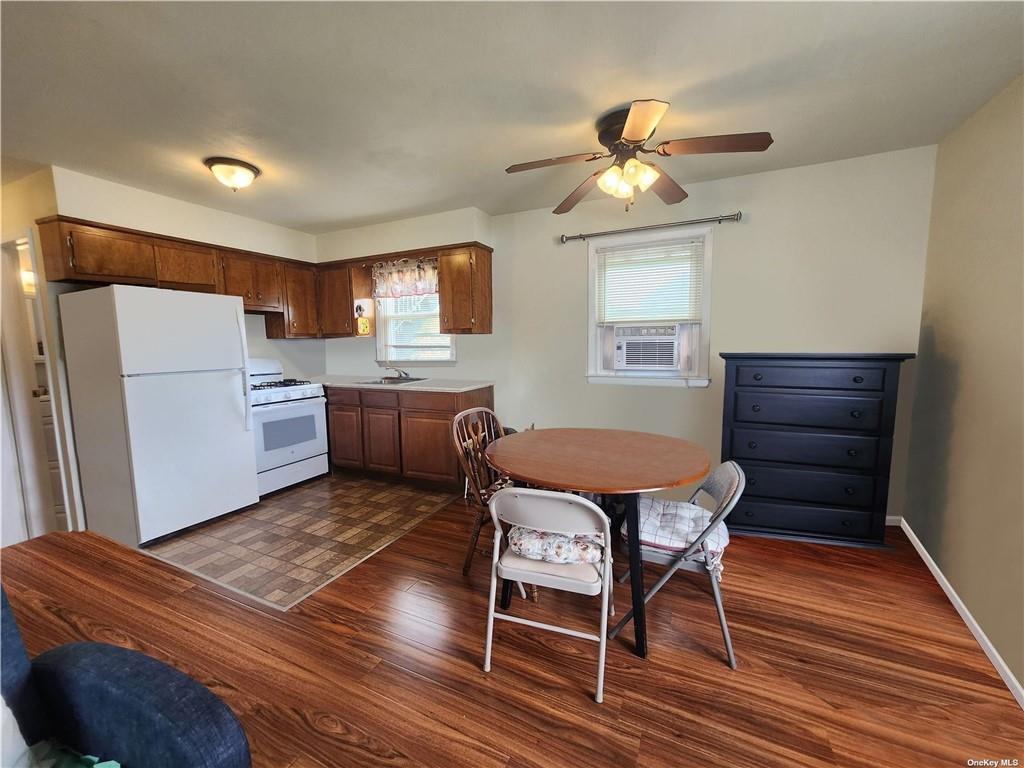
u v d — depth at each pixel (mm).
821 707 1474
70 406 2850
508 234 3758
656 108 1556
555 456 1926
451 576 2297
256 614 1962
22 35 1493
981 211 2029
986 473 1866
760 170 2896
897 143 2508
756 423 2627
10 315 2896
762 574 2277
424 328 4223
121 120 2086
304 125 2168
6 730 773
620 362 3465
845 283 2797
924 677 1599
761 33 1565
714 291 3117
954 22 1512
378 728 1403
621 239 3363
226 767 799
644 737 1372
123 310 2510
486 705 1489
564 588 1509
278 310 3959
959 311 2197
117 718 843
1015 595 1590
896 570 2309
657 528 1799
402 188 3062
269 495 3531
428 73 1774
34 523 3031
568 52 1655
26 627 1825
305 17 1450
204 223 3383
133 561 2377
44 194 2643
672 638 1813
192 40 1553
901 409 2766
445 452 3543
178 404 2770
